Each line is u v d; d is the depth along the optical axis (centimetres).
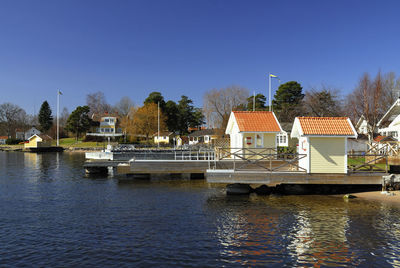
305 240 997
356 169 1895
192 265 816
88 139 8262
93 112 11231
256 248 931
